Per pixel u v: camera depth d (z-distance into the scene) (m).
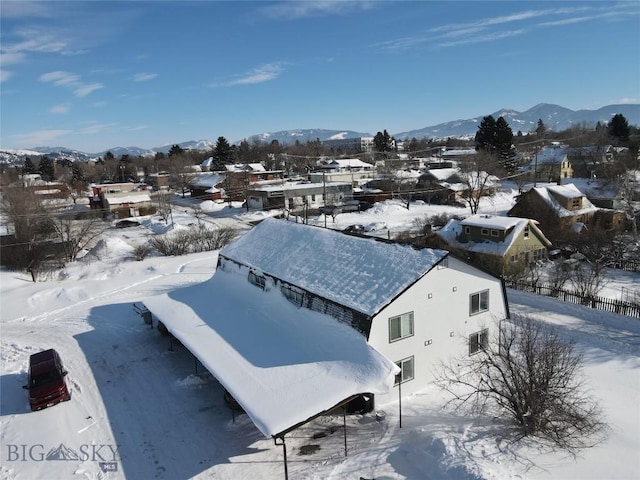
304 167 141.00
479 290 21.81
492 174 82.31
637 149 86.50
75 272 42.12
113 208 78.50
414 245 20.91
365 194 81.12
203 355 19.67
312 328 20.06
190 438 17.66
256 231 30.05
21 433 18.39
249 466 15.86
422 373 20.09
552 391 16.20
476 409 18.34
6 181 102.62
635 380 20.36
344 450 16.38
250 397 16.16
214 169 134.88
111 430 18.38
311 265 23.11
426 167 113.94
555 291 31.42
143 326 28.98
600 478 13.92
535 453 15.23
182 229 59.09
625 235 46.34
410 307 19.12
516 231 37.78
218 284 28.62
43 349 26.28
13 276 41.62
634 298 29.75
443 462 14.84
